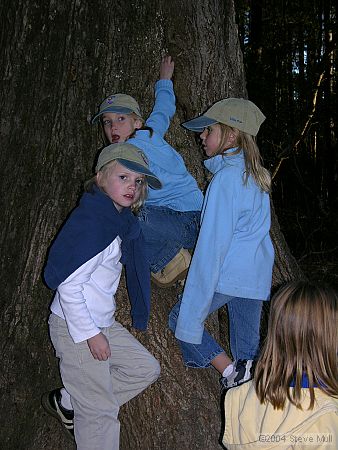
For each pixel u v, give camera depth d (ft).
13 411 10.03
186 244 9.59
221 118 9.32
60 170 10.11
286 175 52.60
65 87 10.10
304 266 30.04
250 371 9.02
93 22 10.11
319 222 40.42
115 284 8.63
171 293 10.20
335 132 56.29
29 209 10.09
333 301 6.41
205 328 10.56
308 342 6.30
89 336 8.00
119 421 9.17
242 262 9.11
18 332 10.03
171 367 9.94
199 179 10.78
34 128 10.09
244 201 9.09
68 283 7.93
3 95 10.17
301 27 60.49
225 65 11.32
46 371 10.14
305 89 53.26
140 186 8.41
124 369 8.98
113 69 10.22
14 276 10.05
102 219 8.09
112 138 9.45
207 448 9.85
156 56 10.41
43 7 10.05
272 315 6.63
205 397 10.03
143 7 10.30
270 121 49.42
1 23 10.27
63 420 9.05
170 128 10.67
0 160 10.14
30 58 10.08
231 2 11.64
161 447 9.80
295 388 6.29
